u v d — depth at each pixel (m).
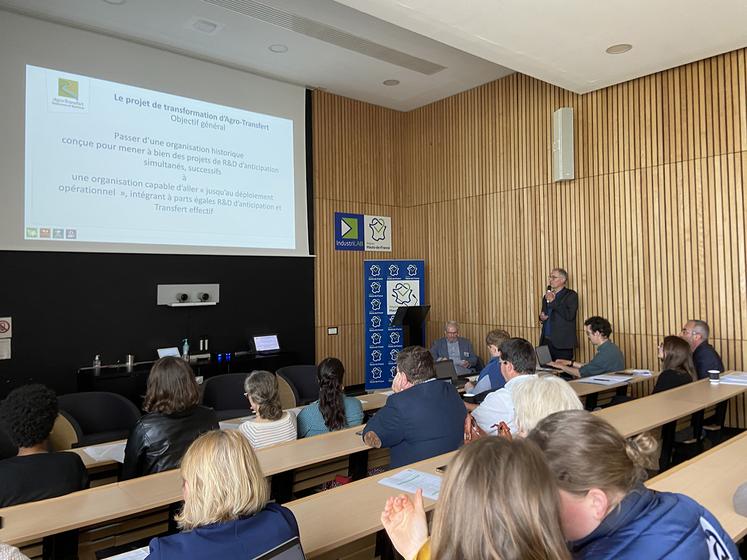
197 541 1.46
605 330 5.82
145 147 6.68
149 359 6.68
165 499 2.33
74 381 6.14
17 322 5.83
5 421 2.40
